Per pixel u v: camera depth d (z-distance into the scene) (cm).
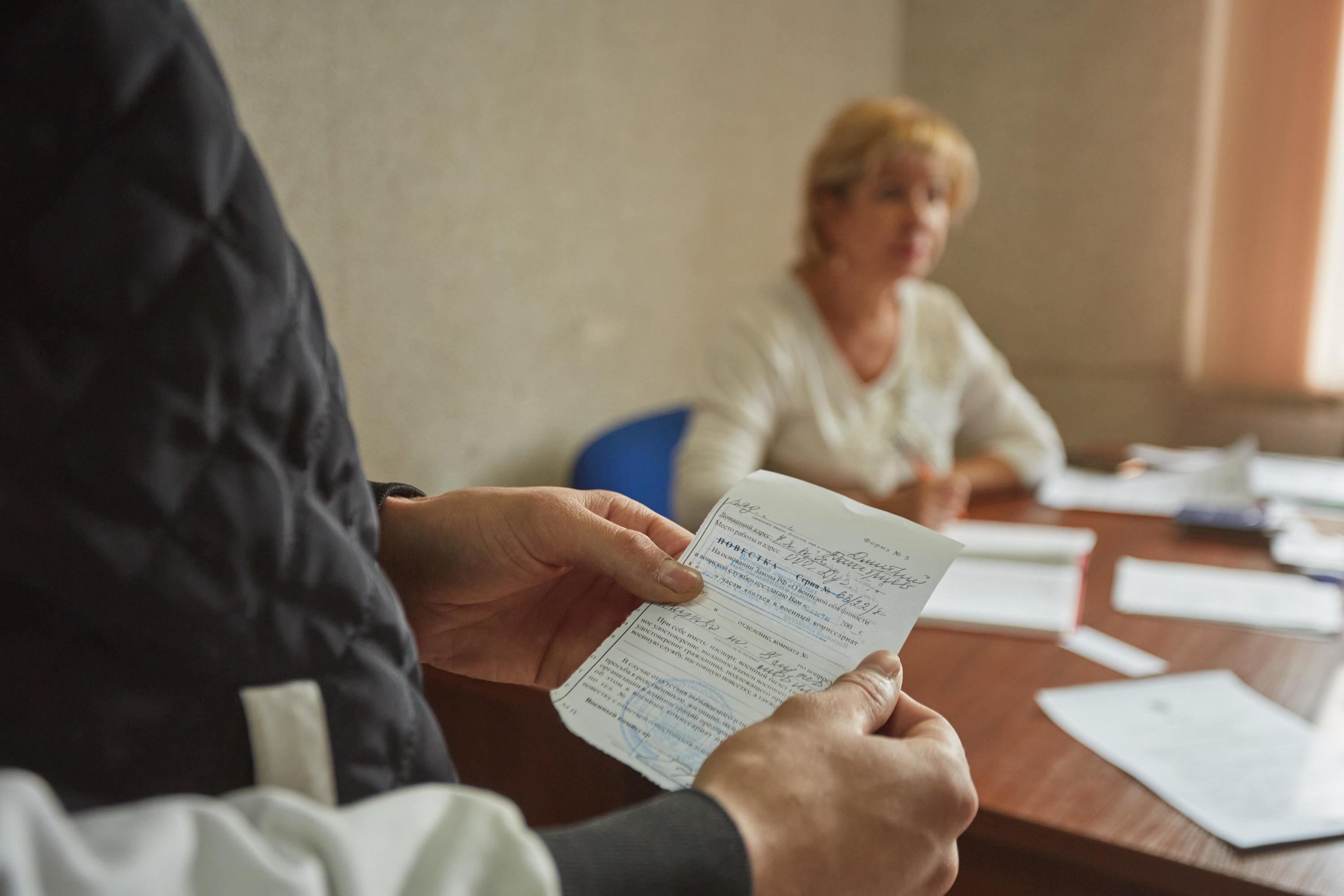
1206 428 309
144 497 38
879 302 205
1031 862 90
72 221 37
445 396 210
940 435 212
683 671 59
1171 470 213
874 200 195
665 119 259
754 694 57
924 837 50
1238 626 132
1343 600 140
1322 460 249
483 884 35
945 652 124
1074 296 326
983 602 137
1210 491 194
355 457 48
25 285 36
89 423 37
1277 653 123
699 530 68
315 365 44
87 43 36
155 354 38
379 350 193
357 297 187
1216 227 291
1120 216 315
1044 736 103
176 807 32
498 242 217
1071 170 320
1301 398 288
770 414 198
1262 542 165
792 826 45
